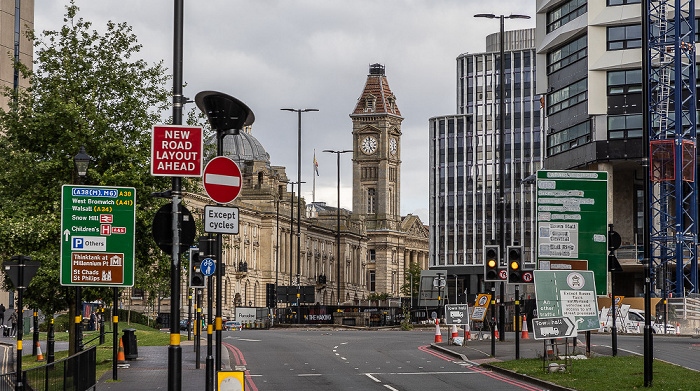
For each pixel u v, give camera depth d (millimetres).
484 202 192375
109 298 44375
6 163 43250
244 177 179750
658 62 93938
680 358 42906
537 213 42750
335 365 43281
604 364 38594
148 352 50281
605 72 93812
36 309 52594
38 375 21984
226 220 26266
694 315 82062
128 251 30406
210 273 35375
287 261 182500
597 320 39875
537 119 190000
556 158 101312
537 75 104062
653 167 94312
